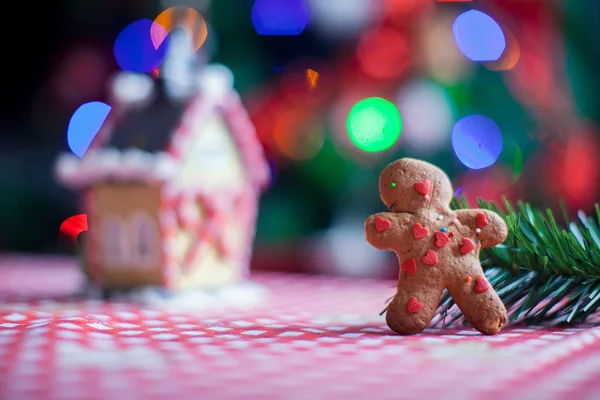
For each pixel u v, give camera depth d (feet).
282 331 2.06
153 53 4.45
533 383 1.63
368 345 1.90
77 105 5.04
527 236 2.14
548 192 4.04
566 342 1.87
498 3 4.06
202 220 2.84
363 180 3.97
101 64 4.95
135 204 2.77
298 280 3.31
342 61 4.06
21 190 5.19
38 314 2.32
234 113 2.93
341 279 3.37
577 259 2.08
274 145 4.05
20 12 5.33
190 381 1.65
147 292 2.70
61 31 5.31
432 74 3.87
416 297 2.02
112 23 5.01
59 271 3.63
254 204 3.01
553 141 4.01
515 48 3.87
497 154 3.76
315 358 1.79
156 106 2.90
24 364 1.74
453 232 2.05
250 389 1.61
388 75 3.94
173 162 2.73
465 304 2.02
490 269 2.16
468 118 3.75
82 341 1.91
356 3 3.92
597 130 4.12
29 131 5.39
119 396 1.57
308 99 4.05
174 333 2.04
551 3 4.05
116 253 2.80
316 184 4.10
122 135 2.89
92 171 2.78
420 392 1.59
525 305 2.08
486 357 1.79
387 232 2.04
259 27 3.98
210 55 3.90
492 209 2.18
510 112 3.90
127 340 1.95
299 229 4.31
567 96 4.02
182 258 2.78
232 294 2.78
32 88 5.47
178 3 3.71
